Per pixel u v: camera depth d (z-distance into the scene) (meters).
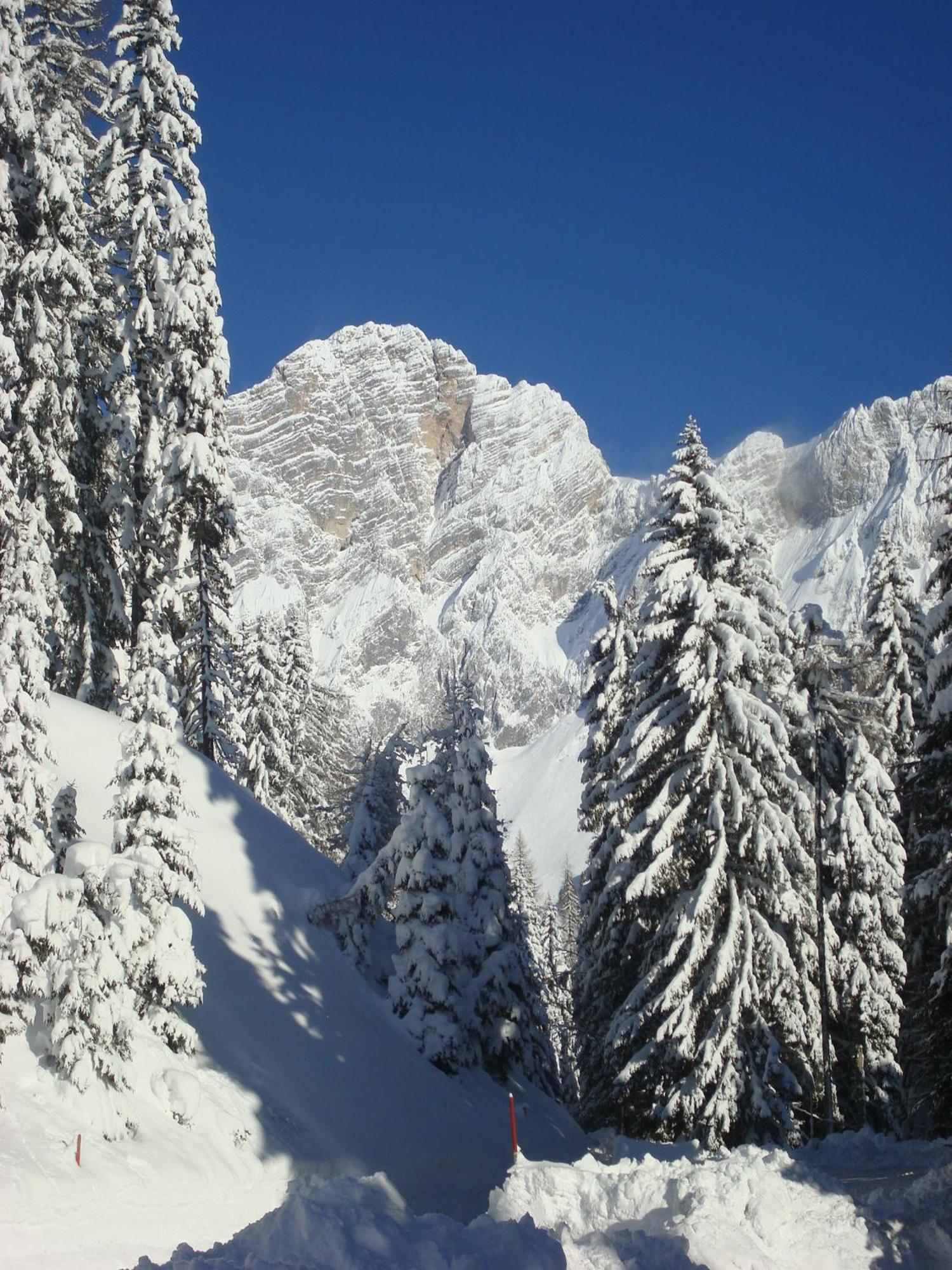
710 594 23.14
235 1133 18.48
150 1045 18.86
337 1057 24.06
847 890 27.70
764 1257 10.73
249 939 26.25
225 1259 8.91
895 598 33.06
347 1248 8.73
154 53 36.03
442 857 29.58
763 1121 21.73
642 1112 23.78
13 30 32.53
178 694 36.72
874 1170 16.91
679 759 23.09
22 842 18.42
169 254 35.91
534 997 33.72
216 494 35.12
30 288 31.03
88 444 35.06
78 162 32.47
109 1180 15.29
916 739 18.20
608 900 28.45
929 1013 18.28
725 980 21.75
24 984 16.92
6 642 19.27
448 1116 25.45
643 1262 9.81
